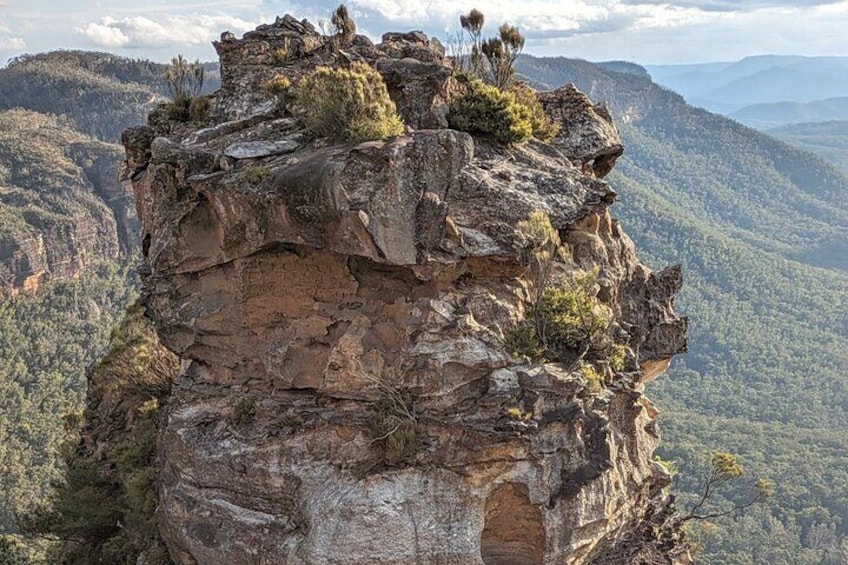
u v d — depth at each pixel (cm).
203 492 2908
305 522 2647
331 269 2834
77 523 3644
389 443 2612
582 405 2738
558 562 2714
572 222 3044
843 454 16262
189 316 3091
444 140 2788
